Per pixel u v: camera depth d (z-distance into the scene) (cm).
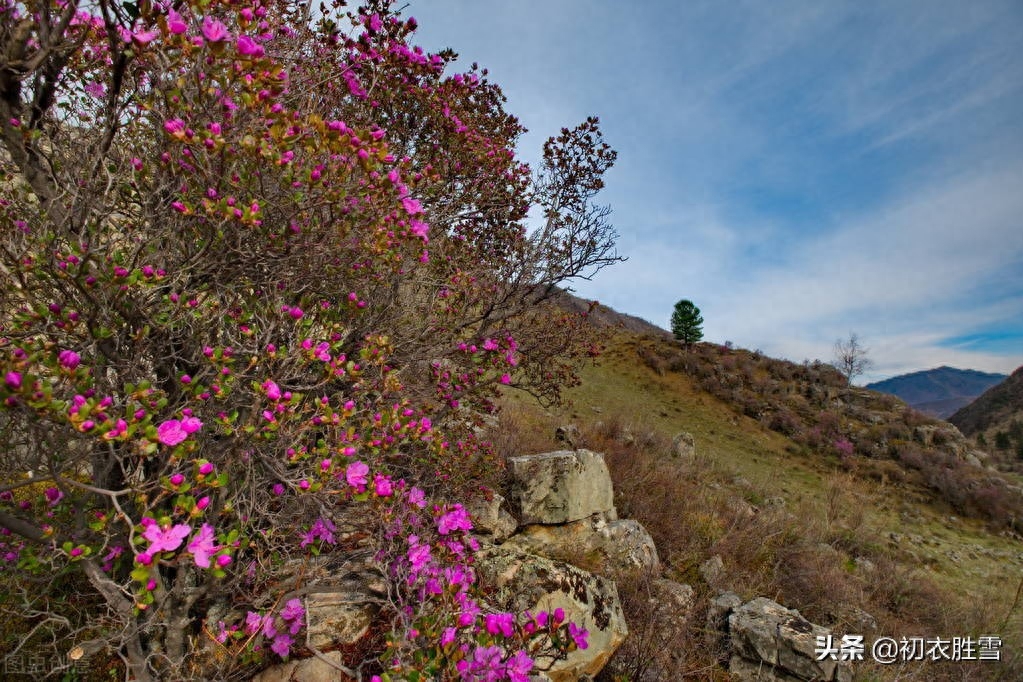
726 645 426
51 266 173
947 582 991
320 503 205
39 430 151
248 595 223
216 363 178
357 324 279
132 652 192
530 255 420
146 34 162
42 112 197
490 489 400
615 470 717
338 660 225
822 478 1794
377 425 209
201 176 193
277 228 216
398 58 301
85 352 196
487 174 430
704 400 2409
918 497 1831
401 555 241
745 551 611
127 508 208
